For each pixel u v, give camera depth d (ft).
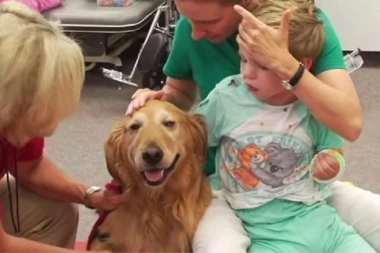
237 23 4.76
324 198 4.86
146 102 4.85
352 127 4.49
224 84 4.89
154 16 11.29
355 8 12.28
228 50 5.12
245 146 4.72
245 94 4.79
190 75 5.49
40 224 5.28
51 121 4.08
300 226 4.67
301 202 4.72
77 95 4.15
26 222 5.24
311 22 4.59
